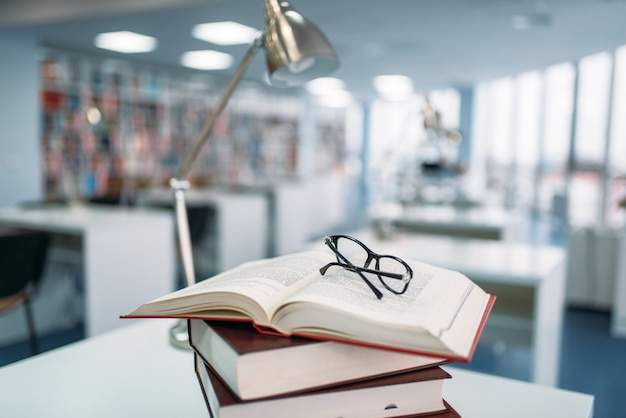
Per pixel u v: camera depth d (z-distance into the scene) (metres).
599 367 3.12
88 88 7.31
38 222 3.23
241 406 0.58
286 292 0.67
